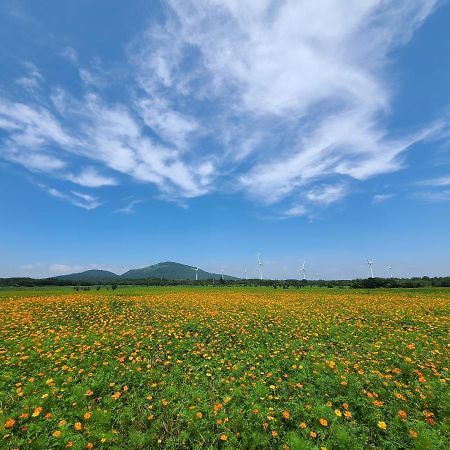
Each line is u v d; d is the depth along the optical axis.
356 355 12.50
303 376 10.26
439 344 13.70
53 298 34.81
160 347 14.48
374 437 7.02
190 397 8.95
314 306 27.28
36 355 12.81
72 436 6.92
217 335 17.00
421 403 8.31
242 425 7.46
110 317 22.53
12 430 7.23
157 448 6.81
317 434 7.05
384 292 48.06
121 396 9.24
